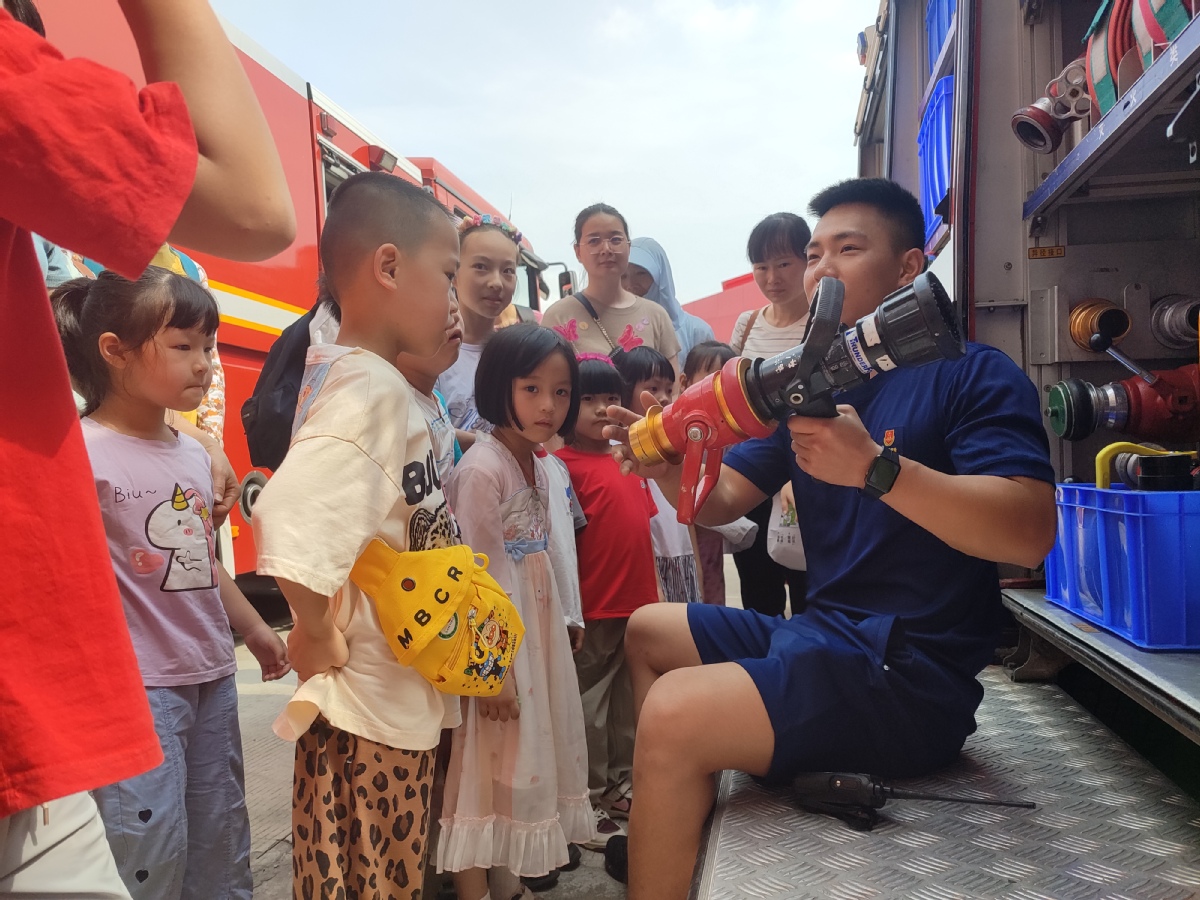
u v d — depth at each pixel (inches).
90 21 112.4
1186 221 87.3
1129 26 68.6
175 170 24.1
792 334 125.5
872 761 51.1
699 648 59.5
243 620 70.9
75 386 57.7
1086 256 87.8
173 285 56.5
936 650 52.0
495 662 51.5
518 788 64.4
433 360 73.1
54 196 22.2
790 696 49.0
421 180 218.1
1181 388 76.5
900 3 142.2
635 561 90.9
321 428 45.1
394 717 48.9
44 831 27.5
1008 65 89.4
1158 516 58.7
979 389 51.7
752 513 120.3
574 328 131.3
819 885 41.2
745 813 49.4
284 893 72.2
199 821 57.9
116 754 25.3
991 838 45.9
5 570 23.6
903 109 142.1
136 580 54.4
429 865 71.9
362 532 44.7
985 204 89.8
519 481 73.5
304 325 92.5
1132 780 53.6
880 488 45.8
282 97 160.1
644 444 54.1
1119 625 63.3
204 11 27.9
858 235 58.1
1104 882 41.1
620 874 75.3
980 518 45.3
